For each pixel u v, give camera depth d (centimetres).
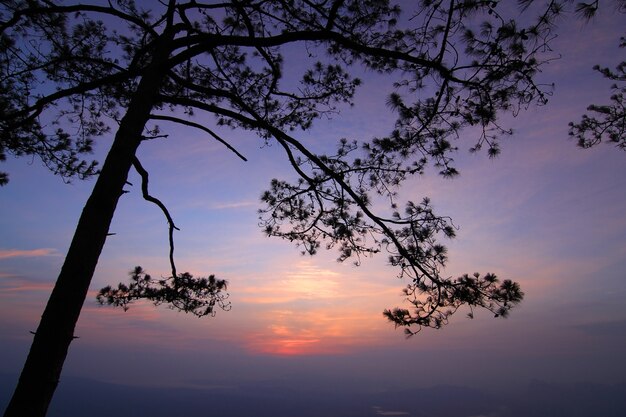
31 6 457
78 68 559
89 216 324
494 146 431
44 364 274
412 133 475
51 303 292
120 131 370
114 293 466
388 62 466
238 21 509
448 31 349
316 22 480
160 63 409
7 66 559
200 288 479
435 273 438
